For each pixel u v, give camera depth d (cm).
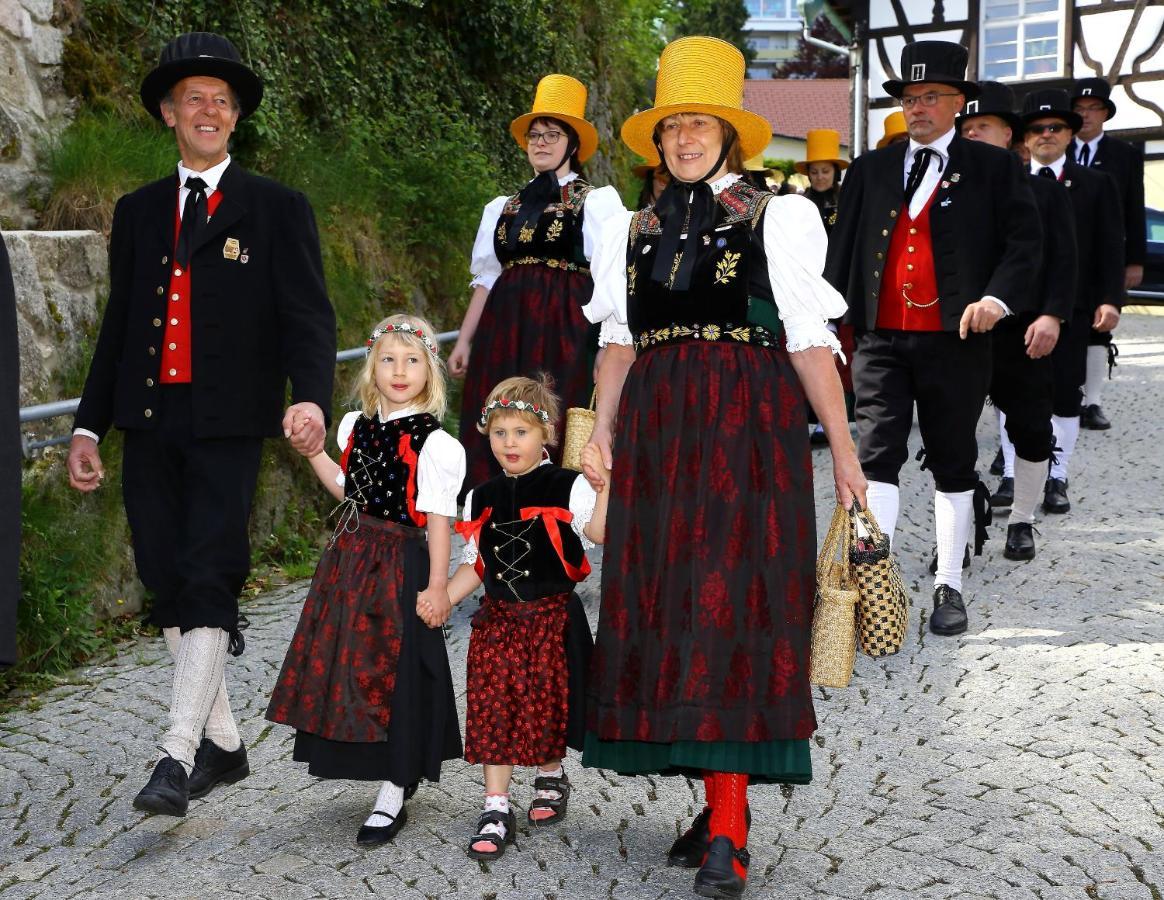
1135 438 945
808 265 312
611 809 367
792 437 311
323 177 823
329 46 895
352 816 362
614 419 339
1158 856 328
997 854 330
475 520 355
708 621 299
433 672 345
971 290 507
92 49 693
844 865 325
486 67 1130
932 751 400
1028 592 576
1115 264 728
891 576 316
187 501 360
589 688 314
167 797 326
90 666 505
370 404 361
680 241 317
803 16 2159
